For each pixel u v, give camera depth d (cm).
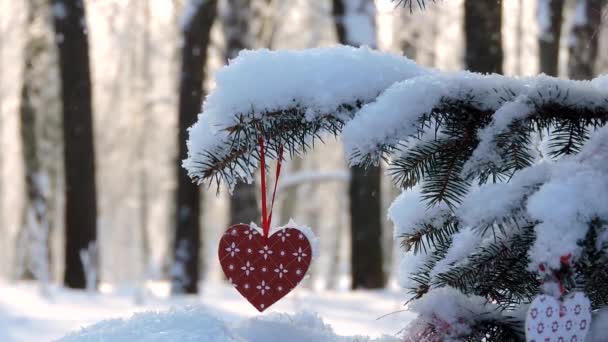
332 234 2212
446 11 1137
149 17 1509
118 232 2247
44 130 1443
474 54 637
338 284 2036
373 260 900
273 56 150
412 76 152
